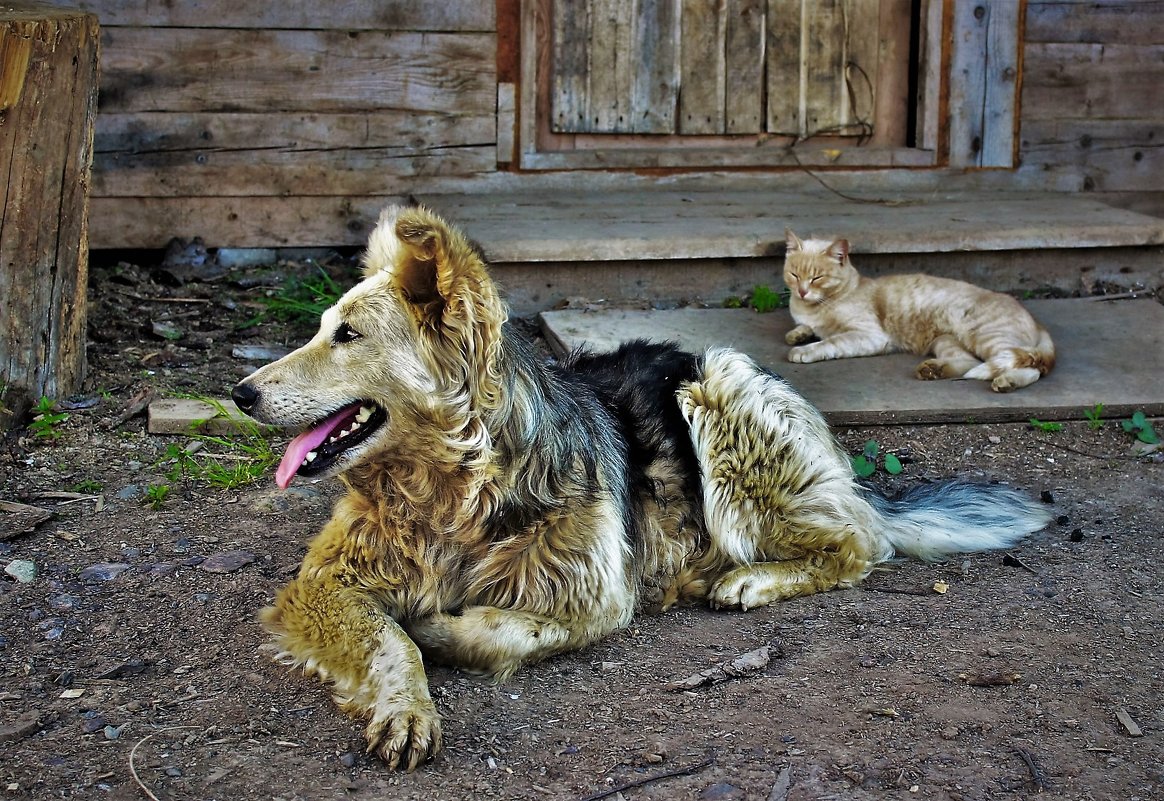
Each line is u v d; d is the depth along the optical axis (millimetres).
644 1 8367
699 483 4363
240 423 5320
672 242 6926
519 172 8258
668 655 3721
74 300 5523
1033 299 7277
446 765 3057
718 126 8656
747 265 7195
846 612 4059
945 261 7355
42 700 3311
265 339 6609
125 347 6297
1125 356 6281
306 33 7723
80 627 3740
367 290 3484
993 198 8445
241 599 3961
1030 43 8547
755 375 4430
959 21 8430
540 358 3949
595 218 7504
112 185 7637
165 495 4742
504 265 6883
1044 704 3396
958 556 4574
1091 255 7457
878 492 4691
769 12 8539
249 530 4508
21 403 5344
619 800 2922
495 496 3559
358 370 3424
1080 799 2963
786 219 7555
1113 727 3291
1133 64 8680
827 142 8828
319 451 3434
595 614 3729
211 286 7473
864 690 3467
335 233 8047
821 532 4332
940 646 3750
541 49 8305
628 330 6504
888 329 6430
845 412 5570
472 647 3494
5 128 5137
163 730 3174
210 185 7785
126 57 7500
